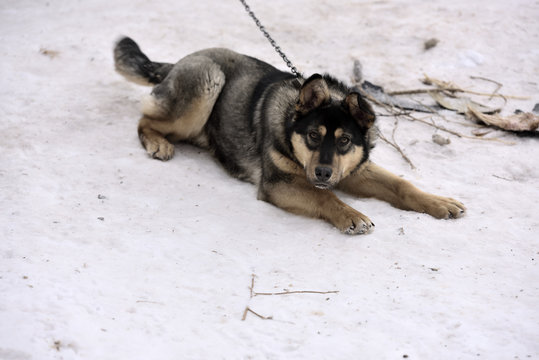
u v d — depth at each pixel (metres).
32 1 5.93
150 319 3.94
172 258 4.12
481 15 5.61
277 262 4.14
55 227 4.18
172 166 4.50
